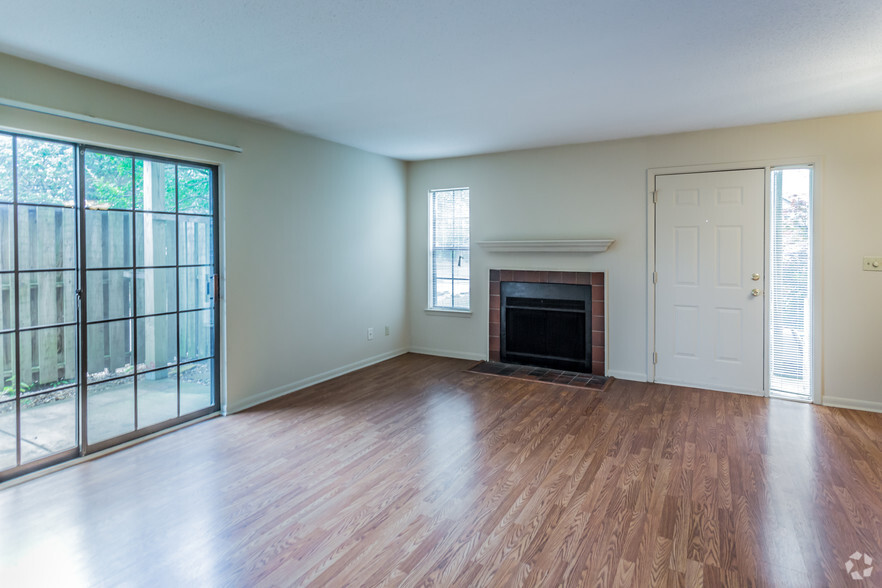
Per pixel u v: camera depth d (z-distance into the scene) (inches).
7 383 106.7
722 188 167.0
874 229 148.1
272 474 110.3
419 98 132.1
